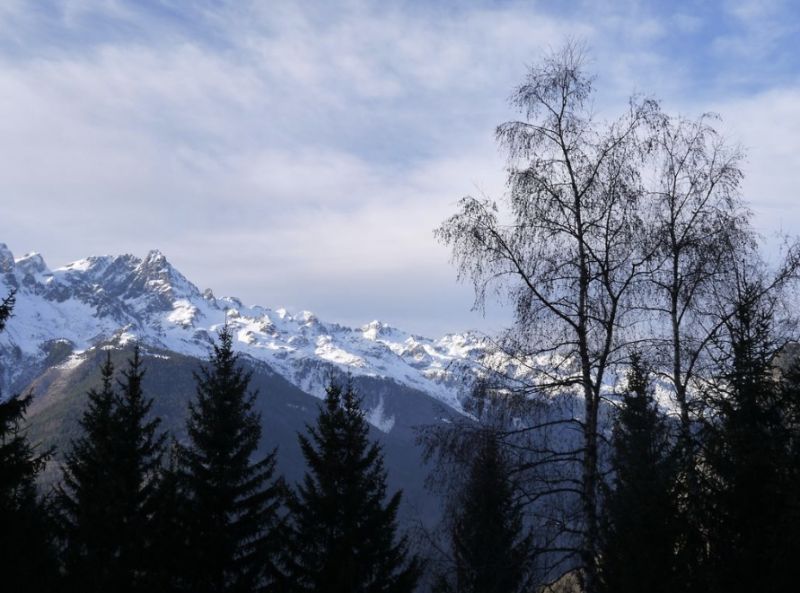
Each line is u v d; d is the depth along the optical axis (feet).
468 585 76.33
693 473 61.52
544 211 66.49
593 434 62.34
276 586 108.88
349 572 102.32
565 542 62.34
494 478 63.62
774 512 55.01
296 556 107.86
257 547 111.34
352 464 111.34
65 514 117.08
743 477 56.95
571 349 64.49
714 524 57.82
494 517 76.38
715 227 70.59
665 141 70.95
